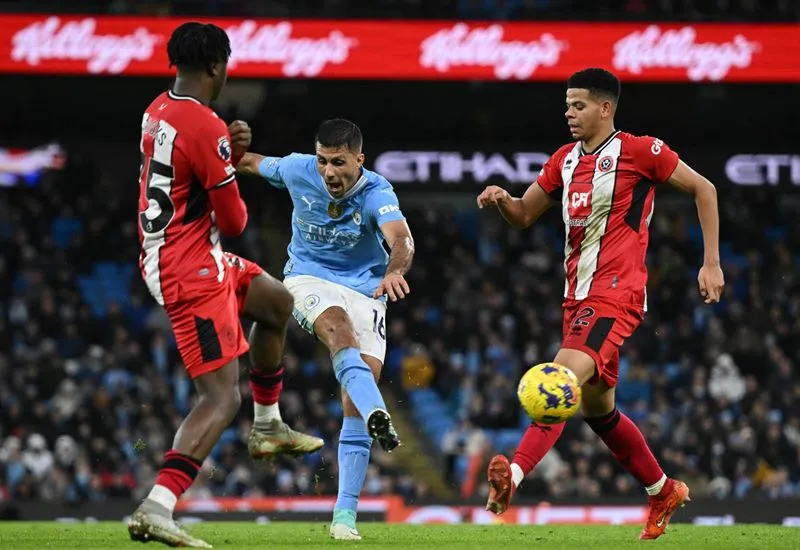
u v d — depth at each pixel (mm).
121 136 94750
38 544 19422
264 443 20953
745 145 92125
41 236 82125
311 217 23438
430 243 82062
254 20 71188
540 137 92500
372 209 22797
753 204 90188
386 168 86375
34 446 58500
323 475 57344
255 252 80688
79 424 60406
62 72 69812
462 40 72125
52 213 86312
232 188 18266
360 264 23766
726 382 68625
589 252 21703
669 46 72250
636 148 21531
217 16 71188
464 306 77188
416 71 71812
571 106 21922
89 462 58375
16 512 47156
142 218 18469
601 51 72312
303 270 23781
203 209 18500
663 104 91875
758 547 19547
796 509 45750
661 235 84688
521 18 73000
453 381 70375
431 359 71188
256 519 44938
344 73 71438
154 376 65750
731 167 87375
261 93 89000
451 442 63312
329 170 22266
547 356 72438
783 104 91000
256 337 20297
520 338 74188
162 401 62031
